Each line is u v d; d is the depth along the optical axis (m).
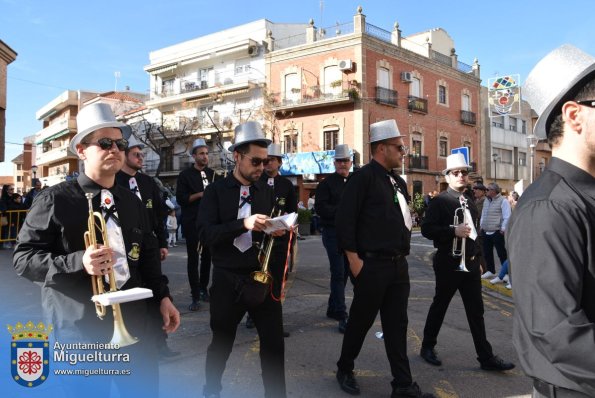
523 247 1.45
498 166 37.94
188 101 35.12
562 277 1.36
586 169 1.55
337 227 3.70
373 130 3.91
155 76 38.16
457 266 4.31
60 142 53.19
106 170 2.46
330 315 5.99
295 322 5.84
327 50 28.14
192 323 5.62
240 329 5.54
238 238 3.17
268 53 30.70
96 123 2.42
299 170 28.78
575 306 1.34
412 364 4.52
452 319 6.20
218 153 32.66
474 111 35.91
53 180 54.03
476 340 4.36
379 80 28.02
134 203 2.69
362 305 3.67
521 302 1.42
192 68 35.59
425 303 7.14
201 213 3.30
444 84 33.00
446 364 4.52
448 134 33.22
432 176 31.45
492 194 9.33
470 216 4.41
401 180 4.09
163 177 37.69
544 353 1.34
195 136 34.69
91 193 2.46
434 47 34.34
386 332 3.69
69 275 2.20
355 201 3.66
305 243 16.52
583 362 1.26
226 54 32.72
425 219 4.55
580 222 1.43
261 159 3.29
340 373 3.87
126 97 45.91
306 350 4.81
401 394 3.52
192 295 6.29
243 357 4.56
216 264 3.20
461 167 4.49
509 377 4.20
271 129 29.72
